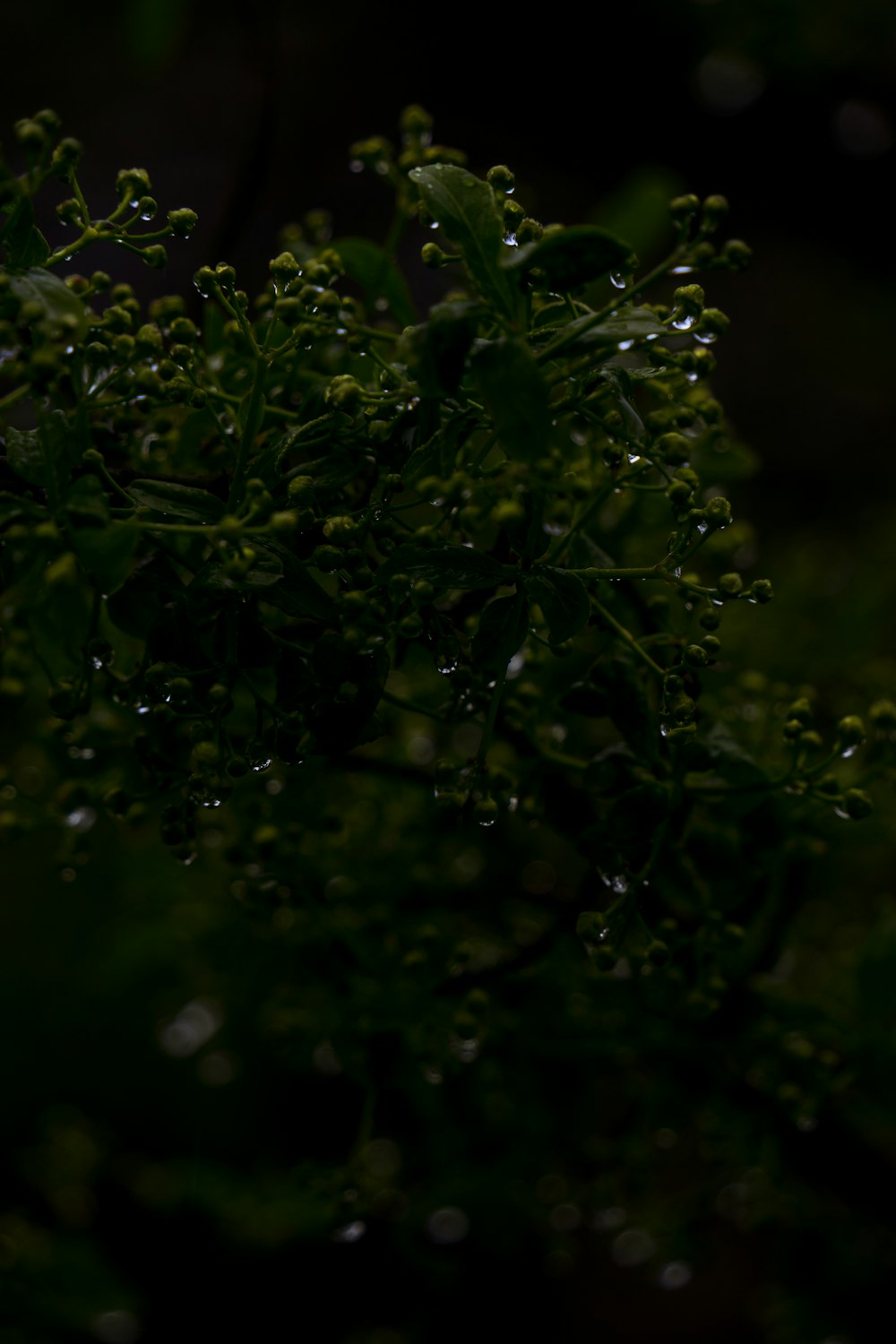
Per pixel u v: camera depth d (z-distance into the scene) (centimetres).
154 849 60
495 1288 75
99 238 43
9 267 42
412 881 54
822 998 56
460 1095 56
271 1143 103
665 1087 55
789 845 49
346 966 52
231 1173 73
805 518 133
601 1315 98
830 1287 59
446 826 55
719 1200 58
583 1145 56
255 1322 82
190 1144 105
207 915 60
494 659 43
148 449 47
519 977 52
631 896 45
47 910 105
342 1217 51
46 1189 78
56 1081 108
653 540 55
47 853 102
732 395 142
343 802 55
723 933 48
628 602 48
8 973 106
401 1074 53
